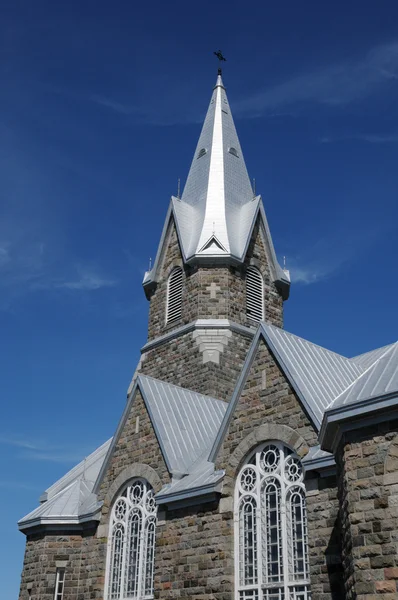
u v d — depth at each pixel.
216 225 44.28
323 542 20.23
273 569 21.98
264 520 22.80
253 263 44.19
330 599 19.45
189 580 23.97
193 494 24.84
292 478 22.41
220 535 23.58
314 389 23.59
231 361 39.34
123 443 30.25
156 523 26.38
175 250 45.09
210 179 47.38
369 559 16.14
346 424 17.72
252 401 24.64
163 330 43.03
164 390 31.22
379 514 16.31
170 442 28.27
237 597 22.50
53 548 30.98
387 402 16.77
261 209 46.09
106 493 30.00
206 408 32.00
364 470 16.98
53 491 35.84
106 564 28.56
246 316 41.88
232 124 51.94
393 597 15.40
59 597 30.34
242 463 24.30
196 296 41.62
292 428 22.81
